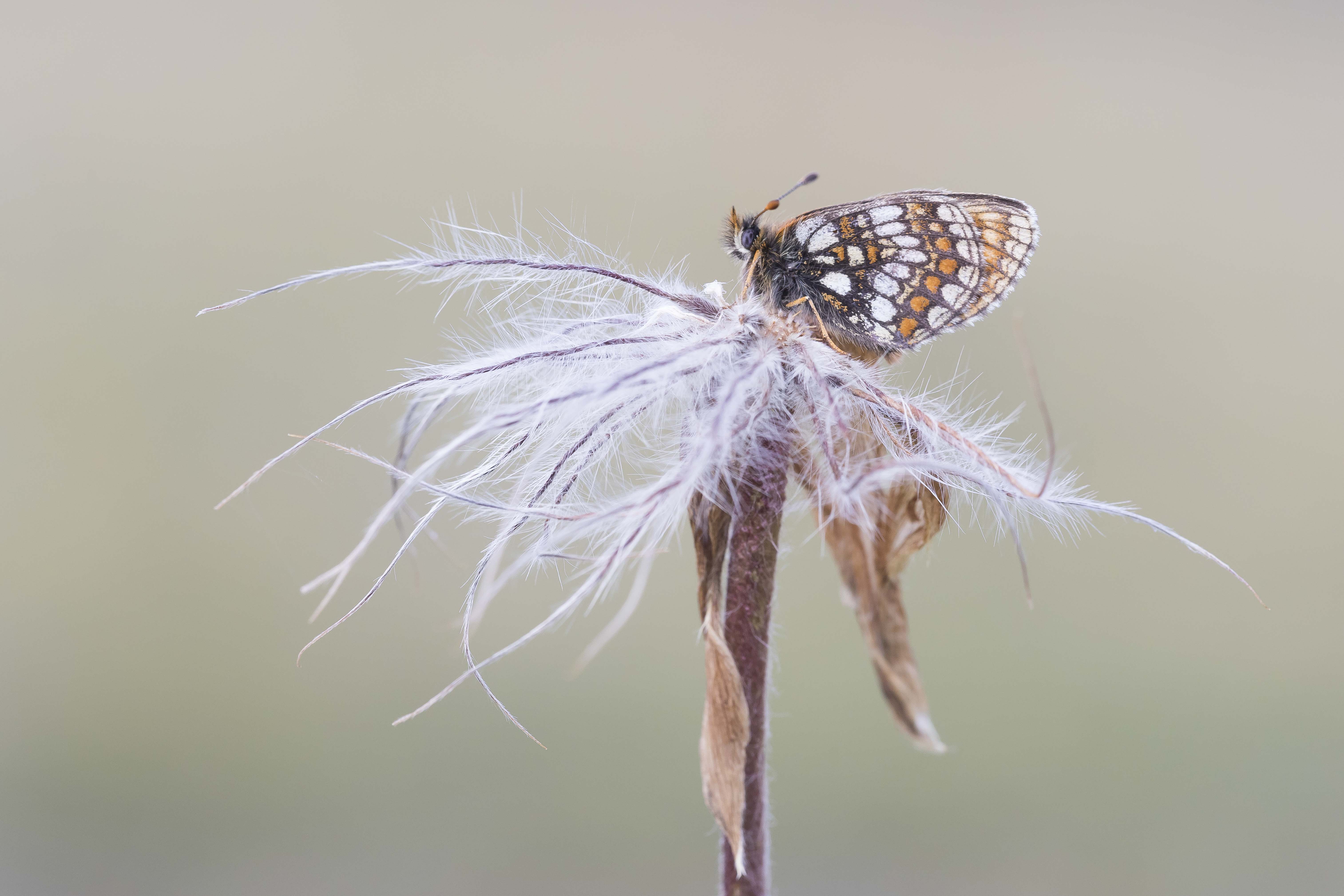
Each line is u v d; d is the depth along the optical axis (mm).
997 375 543
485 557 353
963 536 510
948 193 355
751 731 350
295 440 522
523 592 500
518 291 358
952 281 358
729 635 350
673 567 503
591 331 356
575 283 358
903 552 361
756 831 350
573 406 349
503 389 354
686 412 352
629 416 351
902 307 358
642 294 358
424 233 569
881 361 360
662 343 351
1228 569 349
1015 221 357
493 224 360
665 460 353
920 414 354
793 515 357
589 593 347
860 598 363
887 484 356
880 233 357
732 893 349
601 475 353
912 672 362
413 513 352
